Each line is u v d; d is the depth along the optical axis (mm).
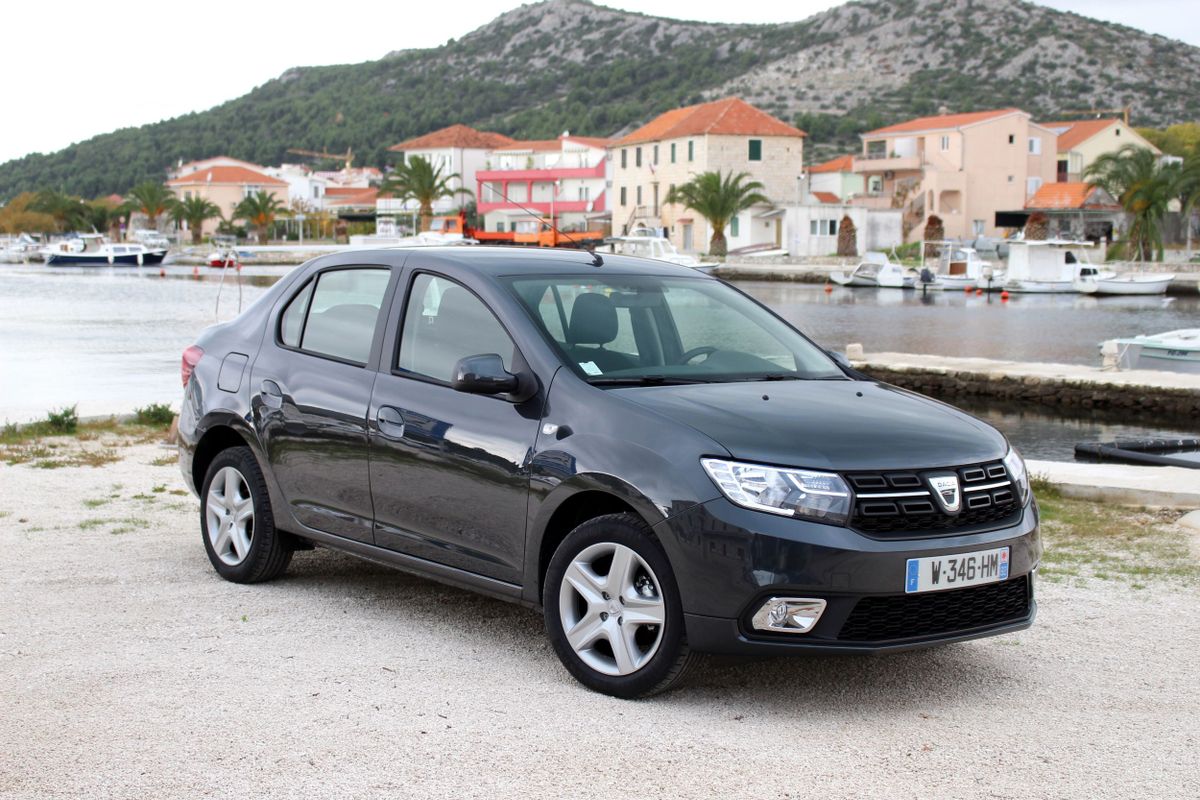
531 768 4234
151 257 98938
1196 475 10180
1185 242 87000
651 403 5051
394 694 4992
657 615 4809
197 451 6980
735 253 83438
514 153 117562
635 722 4703
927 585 4695
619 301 5887
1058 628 6164
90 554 7422
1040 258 61094
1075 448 16219
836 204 84625
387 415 5812
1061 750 4500
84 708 4801
